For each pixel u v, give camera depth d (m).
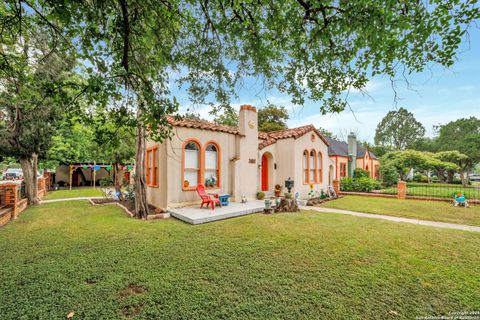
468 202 11.59
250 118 11.80
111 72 3.23
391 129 44.75
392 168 22.56
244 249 4.98
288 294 3.24
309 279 3.67
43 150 11.64
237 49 4.69
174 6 3.78
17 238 5.74
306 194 13.52
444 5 2.87
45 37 4.64
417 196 13.37
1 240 5.59
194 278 3.69
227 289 3.36
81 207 10.55
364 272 3.91
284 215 8.72
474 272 3.94
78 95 3.38
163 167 9.63
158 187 10.15
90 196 15.20
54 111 9.78
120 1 3.37
